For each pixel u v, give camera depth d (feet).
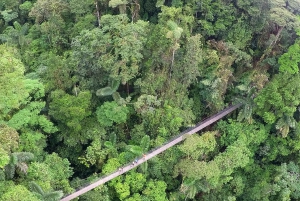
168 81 121.49
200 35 119.75
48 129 107.76
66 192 103.60
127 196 111.45
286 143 125.08
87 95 112.78
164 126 117.91
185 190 113.80
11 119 99.81
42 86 110.01
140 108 116.37
